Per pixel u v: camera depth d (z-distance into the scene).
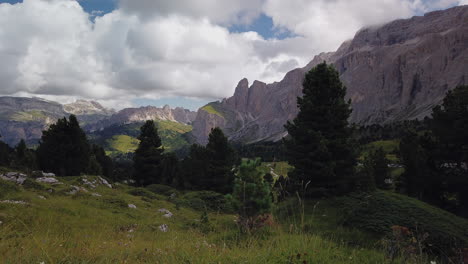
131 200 27.84
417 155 27.73
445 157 25.80
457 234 12.09
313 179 23.34
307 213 17.34
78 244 7.08
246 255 5.23
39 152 46.97
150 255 6.30
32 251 5.23
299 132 24.81
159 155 53.97
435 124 26.45
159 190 43.66
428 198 27.05
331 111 25.17
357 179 22.27
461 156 25.17
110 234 11.66
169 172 66.25
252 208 11.62
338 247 7.69
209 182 46.72
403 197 17.61
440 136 25.92
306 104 24.97
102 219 17.34
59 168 46.00
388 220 13.62
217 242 8.28
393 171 61.06
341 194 22.05
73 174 47.03
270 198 11.71
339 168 23.81
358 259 6.48
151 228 16.14
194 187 52.28
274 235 8.48
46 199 19.66
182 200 34.12
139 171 51.97
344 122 25.28
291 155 24.78
